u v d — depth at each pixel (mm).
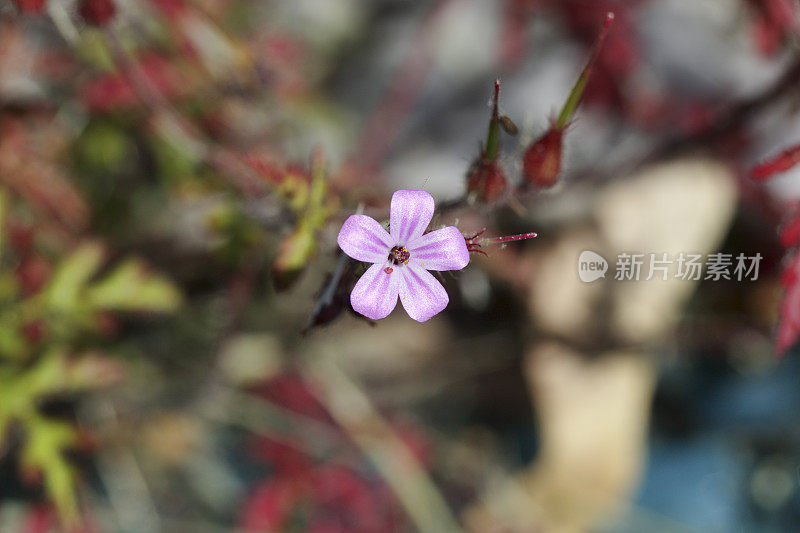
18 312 291
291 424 364
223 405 363
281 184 250
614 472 376
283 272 251
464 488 380
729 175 364
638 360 382
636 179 357
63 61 311
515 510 375
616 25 337
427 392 398
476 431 398
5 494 337
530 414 400
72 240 314
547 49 376
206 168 309
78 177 339
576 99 239
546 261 372
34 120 313
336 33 406
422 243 220
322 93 398
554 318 375
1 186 305
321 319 235
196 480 371
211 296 347
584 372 377
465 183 244
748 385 409
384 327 402
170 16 295
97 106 310
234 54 302
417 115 378
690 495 388
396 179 363
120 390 352
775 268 395
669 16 382
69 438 289
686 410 406
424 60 380
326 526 351
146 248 339
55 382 288
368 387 394
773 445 398
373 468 363
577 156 329
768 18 288
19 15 273
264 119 332
